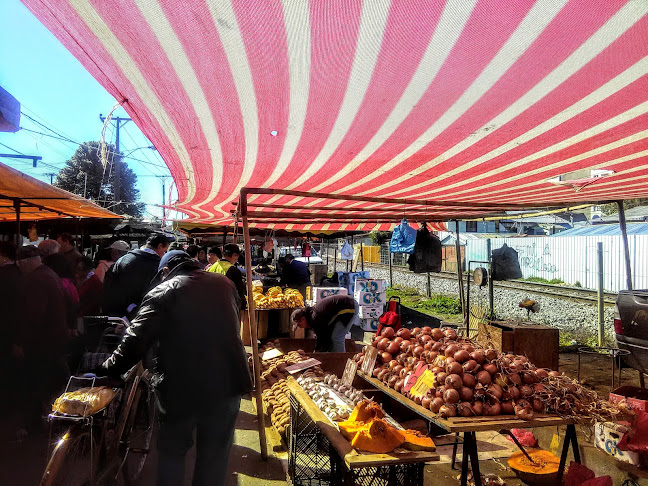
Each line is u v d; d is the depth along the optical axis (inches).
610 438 140.6
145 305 120.6
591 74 86.2
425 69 83.4
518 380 132.1
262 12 63.2
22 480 151.3
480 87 92.0
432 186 213.9
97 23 66.1
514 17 65.6
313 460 161.8
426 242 284.7
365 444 119.3
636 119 112.8
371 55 77.7
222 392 122.5
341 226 428.8
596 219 1320.1
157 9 62.2
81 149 1539.1
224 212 351.9
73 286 209.2
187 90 91.4
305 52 75.8
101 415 118.3
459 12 64.1
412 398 143.9
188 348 119.2
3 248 192.4
